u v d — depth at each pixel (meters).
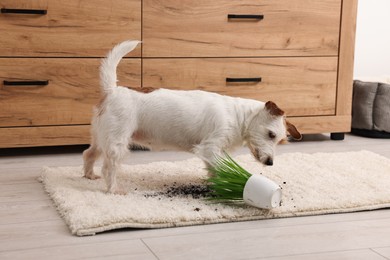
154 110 1.83
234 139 1.86
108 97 1.82
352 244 1.48
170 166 2.23
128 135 1.82
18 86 2.35
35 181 2.04
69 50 2.38
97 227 1.51
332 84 2.81
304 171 2.16
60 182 1.94
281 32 2.67
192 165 2.25
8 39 2.30
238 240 1.49
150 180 2.01
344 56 2.80
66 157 2.44
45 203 1.77
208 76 2.60
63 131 2.44
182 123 1.84
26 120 2.39
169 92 1.87
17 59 2.33
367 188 1.94
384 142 2.89
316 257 1.39
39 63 2.36
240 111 1.87
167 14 2.48
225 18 2.57
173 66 2.54
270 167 2.22
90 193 1.79
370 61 3.54
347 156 2.43
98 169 2.16
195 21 2.53
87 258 1.34
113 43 2.43
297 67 2.73
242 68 2.64
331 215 1.72
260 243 1.47
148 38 2.48
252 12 2.61
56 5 2.33
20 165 2.29
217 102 1.87
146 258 1.35
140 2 2.44
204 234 1.53
